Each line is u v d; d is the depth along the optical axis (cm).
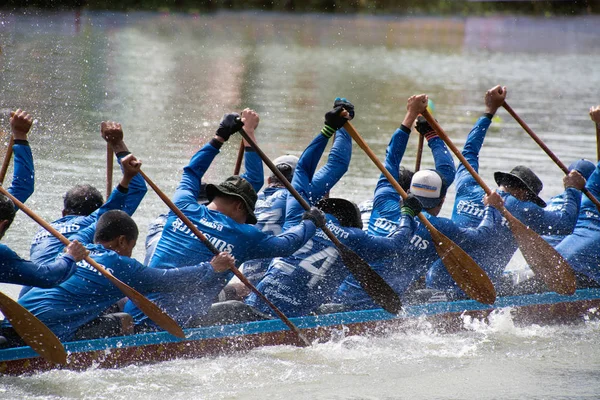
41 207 3238
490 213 2444
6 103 5381
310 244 2178
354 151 4803
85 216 2128
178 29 12131
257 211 2394
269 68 9000
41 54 7856
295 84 7869
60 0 11944
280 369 1994
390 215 2344
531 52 13275
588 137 5772
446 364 2095
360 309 2297
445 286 2473
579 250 2597
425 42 13775
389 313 2269
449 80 9050
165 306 1992
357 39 13375
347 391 1867
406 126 2438
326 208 2200
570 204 2542
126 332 1945
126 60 8350
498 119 6394
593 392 1914
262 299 2070
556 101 7750
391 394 1861
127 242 1886
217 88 7144
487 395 1877
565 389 1931
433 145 2589
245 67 8888
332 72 9100
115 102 5912
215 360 2022
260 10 16512
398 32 15100
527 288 2533
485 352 2205
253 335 2089
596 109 2791
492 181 4219
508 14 19950
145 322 1998
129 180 2023
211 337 2033
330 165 2370
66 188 3534
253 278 2370
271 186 2470
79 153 4225
